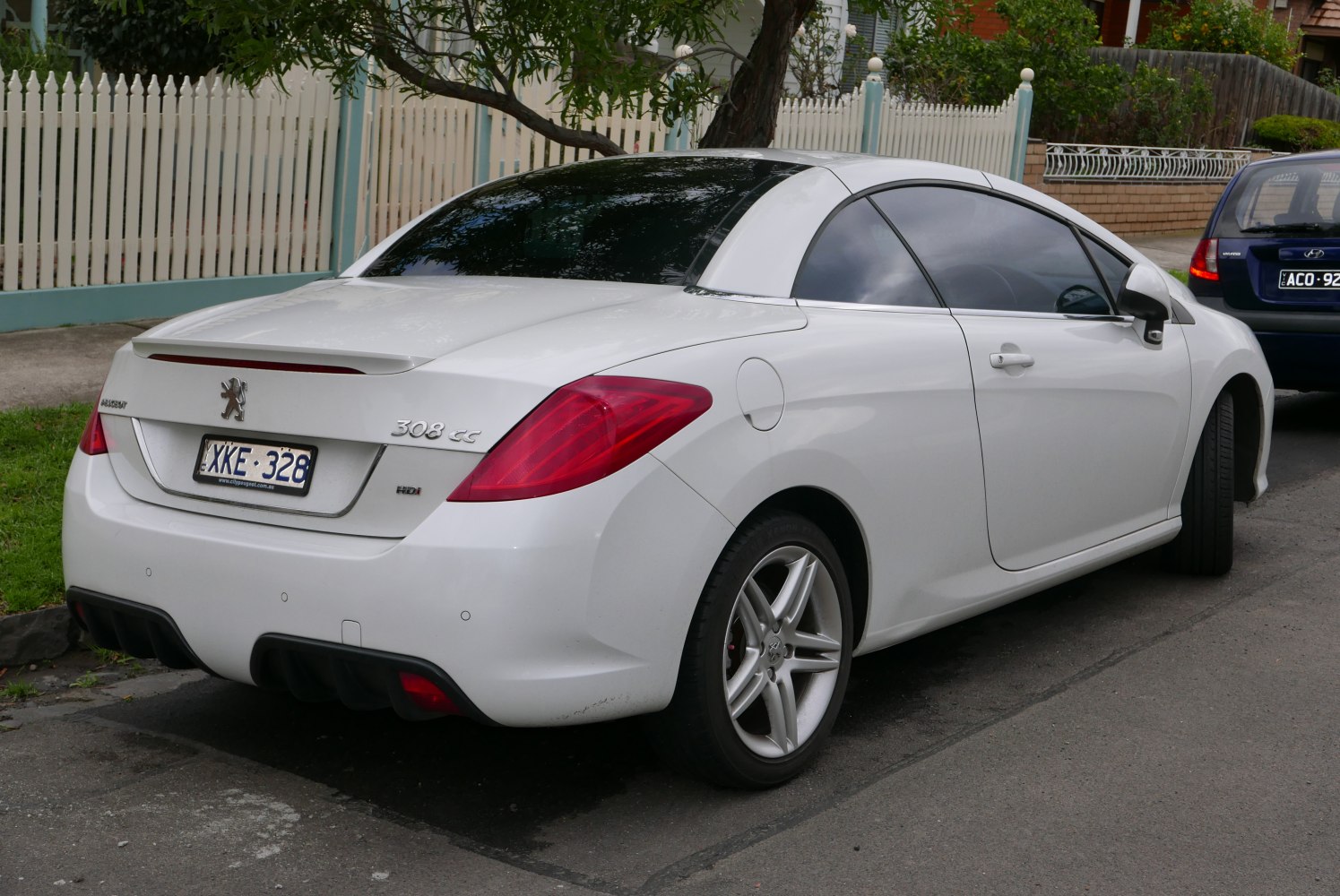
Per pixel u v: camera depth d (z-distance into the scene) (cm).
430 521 296
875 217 401
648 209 395
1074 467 441
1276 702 423
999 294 428
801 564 348
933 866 314
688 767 337
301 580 304
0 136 816
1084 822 339
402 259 415
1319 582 550
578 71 591
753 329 342
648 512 304
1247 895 304
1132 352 469
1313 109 2447
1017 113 1538
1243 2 2566
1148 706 418
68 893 295
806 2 664
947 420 384
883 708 416
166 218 902
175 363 336
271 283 970
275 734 386
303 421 313
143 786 350
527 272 385
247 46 547
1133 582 546
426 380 303
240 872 306
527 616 291
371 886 301
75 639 445
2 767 359
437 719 397
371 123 997
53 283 858
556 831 330
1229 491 532
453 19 649
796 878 308
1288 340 795
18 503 523
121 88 858
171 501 336
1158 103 2003
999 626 494
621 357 312
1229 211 830
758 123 680
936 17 827
